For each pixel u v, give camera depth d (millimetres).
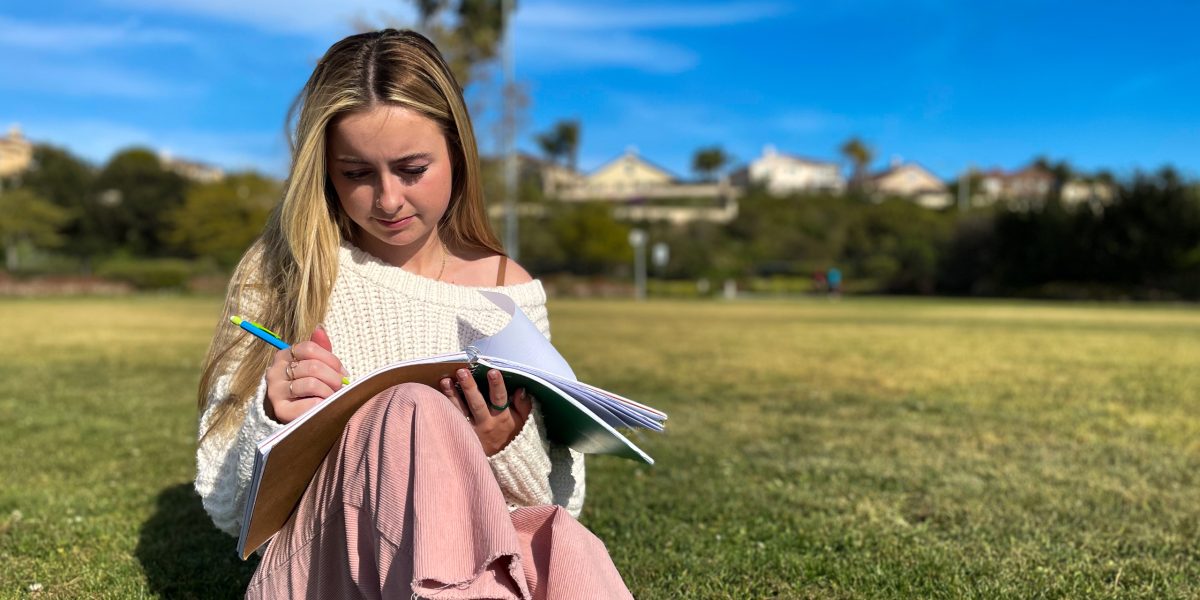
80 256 45062
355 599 1349
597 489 3230
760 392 5984
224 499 1545
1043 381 6613
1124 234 32156
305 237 1580
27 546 2477
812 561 2402
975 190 81250
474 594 1161
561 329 12797
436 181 1560
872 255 48125
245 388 1595
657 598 2145
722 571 2328
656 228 53969
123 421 4582
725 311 20531
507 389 1507
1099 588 2209
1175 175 31438
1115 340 10758
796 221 57438
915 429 4547
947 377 6867
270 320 1645
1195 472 3523
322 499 1381
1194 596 2166
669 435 4375
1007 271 35844
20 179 53594
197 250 45562
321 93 1511
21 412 4840
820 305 25781
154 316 15117
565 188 85375
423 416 1254
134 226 50938
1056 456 3842
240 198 45062
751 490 3215
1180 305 26469
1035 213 35281
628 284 36344
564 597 1269
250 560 2377
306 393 1381
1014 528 2734
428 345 1645
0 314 15617
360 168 1526
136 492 3113
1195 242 30922
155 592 2148
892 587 2221
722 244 52656
